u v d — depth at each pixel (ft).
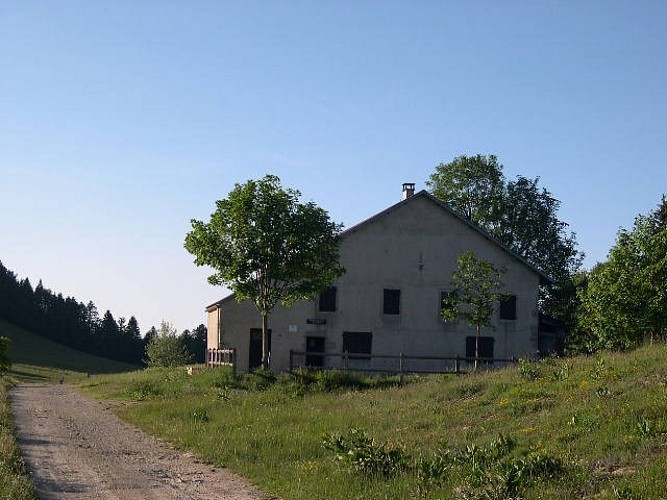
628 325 86.94
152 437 64.28
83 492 40.06
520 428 49.47
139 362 428.15
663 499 29.53
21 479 39.68
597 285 90.43
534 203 191.52
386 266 131.54
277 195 107.76
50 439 61.00
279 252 107.24
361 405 72.84
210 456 52.24
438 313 131.85
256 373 101.81
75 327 406.82
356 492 38.06
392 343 130.21
